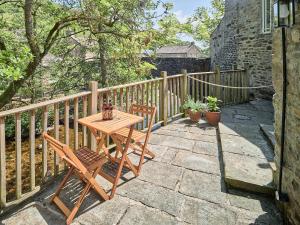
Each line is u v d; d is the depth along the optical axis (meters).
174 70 19.19
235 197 3.20
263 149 4.47
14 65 4.93
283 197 2.66
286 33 2.62
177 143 4.99
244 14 10.98
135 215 2.88
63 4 6.57
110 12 6.66
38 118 8.09
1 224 2.77
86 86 9.63
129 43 6.33
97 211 2.95
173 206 3.03
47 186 3.47
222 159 4.27
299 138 2.41
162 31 7.41
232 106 8.16
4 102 6.11
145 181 3.58
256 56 10.20
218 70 7.70
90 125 3.34
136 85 5.06
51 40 6.68
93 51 9.68
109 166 3.89
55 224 2.78
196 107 6.34
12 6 7.00
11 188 4.95
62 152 2.89
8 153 7.01
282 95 2.80
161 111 6.02
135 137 3.78
